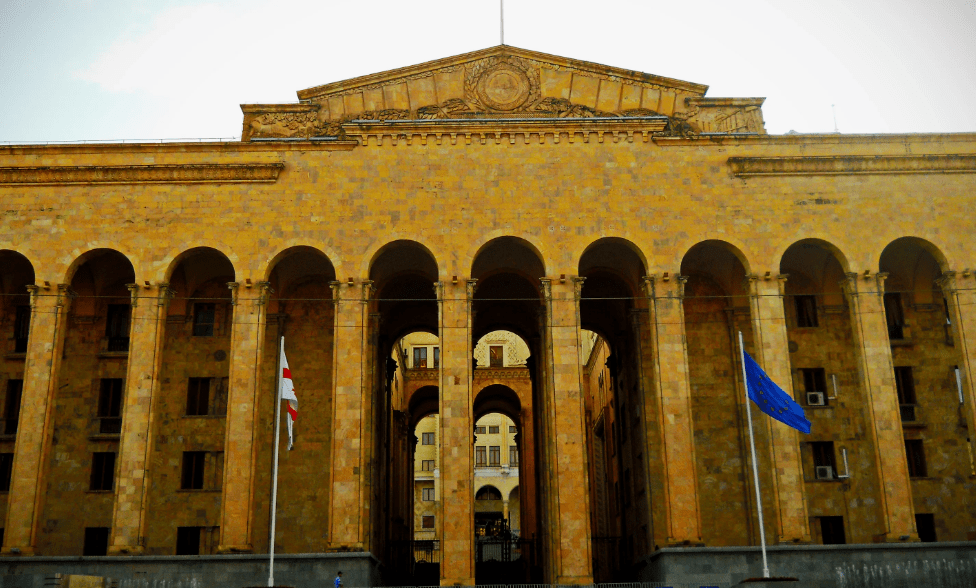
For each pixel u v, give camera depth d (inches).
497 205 1592.0
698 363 1748.3
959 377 1606.8
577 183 1604.3
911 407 1738.4
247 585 1387.8
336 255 1565.0
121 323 1787.6
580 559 1428.4
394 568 2137.1
